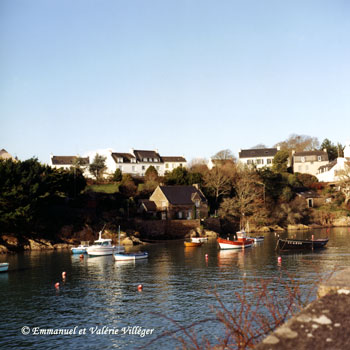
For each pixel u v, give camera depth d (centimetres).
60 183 8531
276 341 697
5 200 6838
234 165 12962
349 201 12531
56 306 3238
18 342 2473
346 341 678
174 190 10244
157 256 6128
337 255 5656
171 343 2341
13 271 4922
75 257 6194
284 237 8812
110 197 9794
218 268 4784
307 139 17912
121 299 3394
